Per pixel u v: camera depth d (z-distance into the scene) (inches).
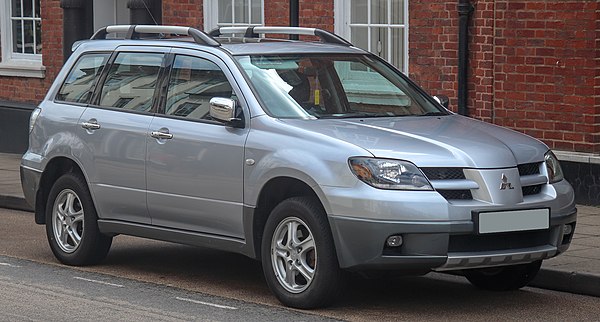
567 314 458.0
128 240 644.1
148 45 536.4
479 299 486.6
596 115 690.2
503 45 726.5
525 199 453.4
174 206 505.4
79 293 496.1
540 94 711.7
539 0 705.0
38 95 1047.0
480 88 743.7
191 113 504.4
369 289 506.9
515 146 465.7
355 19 834.8
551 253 459.8
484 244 443.2
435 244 430.9
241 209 477.1
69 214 559.5
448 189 436.8
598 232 609.3
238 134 479.5
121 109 535.5
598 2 678.5
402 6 804.0
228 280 528.1
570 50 693.9
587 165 692.1
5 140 1056.8
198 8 928.3
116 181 529.7
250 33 564.1
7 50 1082.1
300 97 490.0
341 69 514.6
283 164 457.4
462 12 746.8
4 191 797.2
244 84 487.2
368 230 432.5
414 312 458.6
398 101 520.4
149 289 505.4
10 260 578.6
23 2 1072.8
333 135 454.3
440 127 479.2
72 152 550.0
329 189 441.7
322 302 454.3
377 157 438.0
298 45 523.8
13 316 449.4
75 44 578.2
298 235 458.6
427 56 778.8
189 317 446.6
